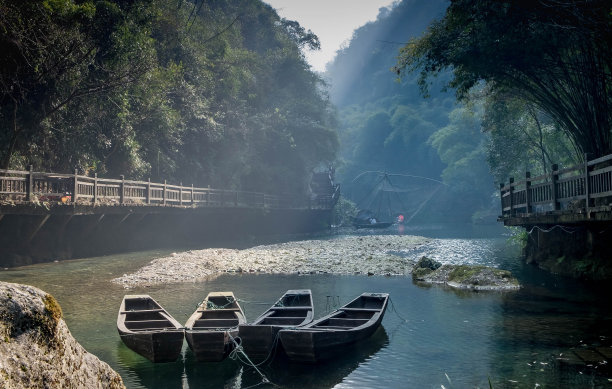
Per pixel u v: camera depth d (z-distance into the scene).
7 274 15.23
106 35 19.62
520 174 29.09
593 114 14.53
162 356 6.87
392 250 25.11
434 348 7.72
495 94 20.12
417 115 102.88
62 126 19.95
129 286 13.60
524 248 20.77
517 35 12.84
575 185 12.16
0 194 14.62
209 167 33.94
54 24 16.81
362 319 8.12
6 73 17.08
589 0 10.91
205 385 6.34
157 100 25.03
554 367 6.62
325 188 57.88
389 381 6.34
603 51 12.55
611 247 14.10
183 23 29.92
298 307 8.99
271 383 6.38
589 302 11.02
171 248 25.41
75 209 17.31
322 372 6.75
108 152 23.39
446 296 12.11
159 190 23.70
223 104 35.62
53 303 3.16
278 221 44.00
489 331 8.65
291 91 50.44
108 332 8.77
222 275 16.17
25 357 2.75
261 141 41.72
